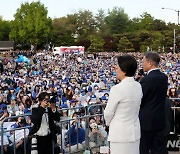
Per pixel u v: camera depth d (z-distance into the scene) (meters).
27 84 26.19
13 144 8.05
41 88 22.61
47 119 7.41
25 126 8.34
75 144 8.78
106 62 65.38
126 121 5.01
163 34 106.06
